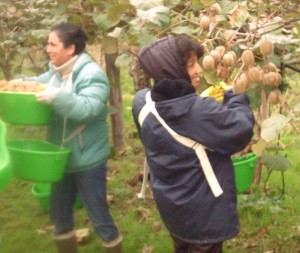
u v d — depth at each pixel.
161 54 2.22
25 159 2.78
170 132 2.26
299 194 4.41
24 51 4.25
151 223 3.96
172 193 2.32
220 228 2.31
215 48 2.36
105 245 3.04
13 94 2.70
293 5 2.58
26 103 2.70
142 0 2.55
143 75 4.27
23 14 4.17
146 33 2.61
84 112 2.69
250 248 3.57
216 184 2.27
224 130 2.19
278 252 3.50
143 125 2.36
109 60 4.98
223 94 2.35
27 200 4.55
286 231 3.74
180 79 2.21
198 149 2.25
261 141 2.13
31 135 5.30
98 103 2.74
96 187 2.92
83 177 2.91
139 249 3.64
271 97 2.17
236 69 2.49
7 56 4.66
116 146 5.50
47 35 3.44
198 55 2.25
